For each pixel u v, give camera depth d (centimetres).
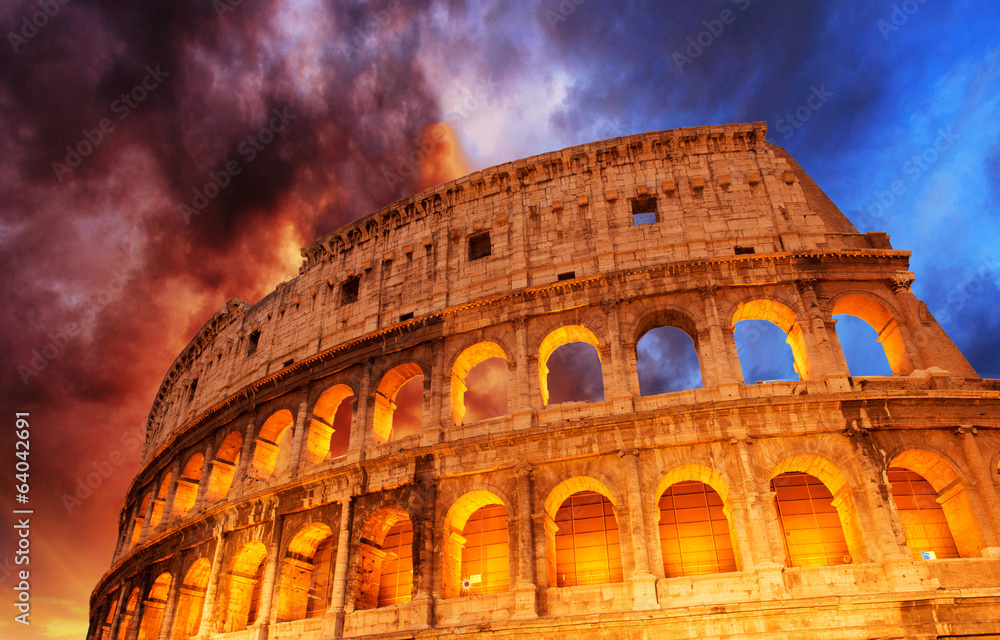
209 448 6038
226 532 5109
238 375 6309
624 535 3825
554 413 4347
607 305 4597
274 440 5738
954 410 3938
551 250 5062
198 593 5412
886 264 4581
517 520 4031
